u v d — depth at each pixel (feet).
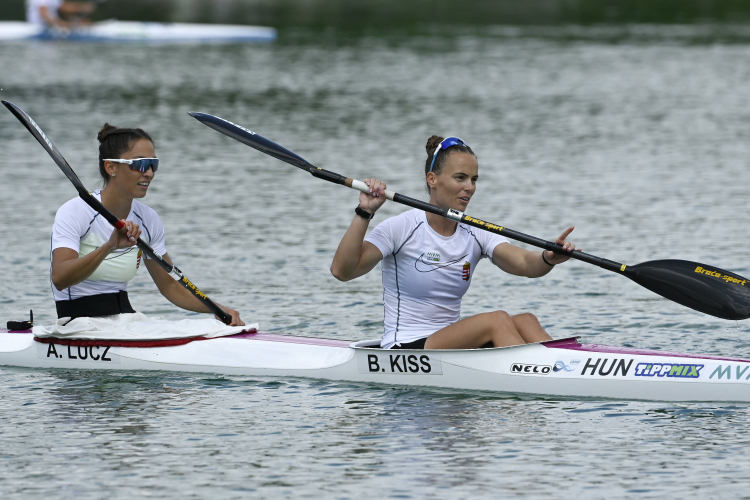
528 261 83.92
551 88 332.60
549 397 82.23
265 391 84.53
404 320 86.17
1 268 130.62
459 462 68.33
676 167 207.31
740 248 140.56
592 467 67.31
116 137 88.48
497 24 558.97
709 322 107.24
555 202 175.22
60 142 236.84
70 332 90.89
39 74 364.38
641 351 83.41
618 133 251.60
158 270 94.48
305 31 524.93
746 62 388.16
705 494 62.90
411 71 376.68
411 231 83.71
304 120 272.72
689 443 71.51
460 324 84.12
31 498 63.21
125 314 93.35
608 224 157.79
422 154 224.33
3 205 171.01
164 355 90.53
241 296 119.65
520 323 85.61
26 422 76.79
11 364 93.35
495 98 312.91
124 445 71.87
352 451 70.44
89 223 89.25
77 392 84.58
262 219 162.71
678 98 309.63
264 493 63.62
